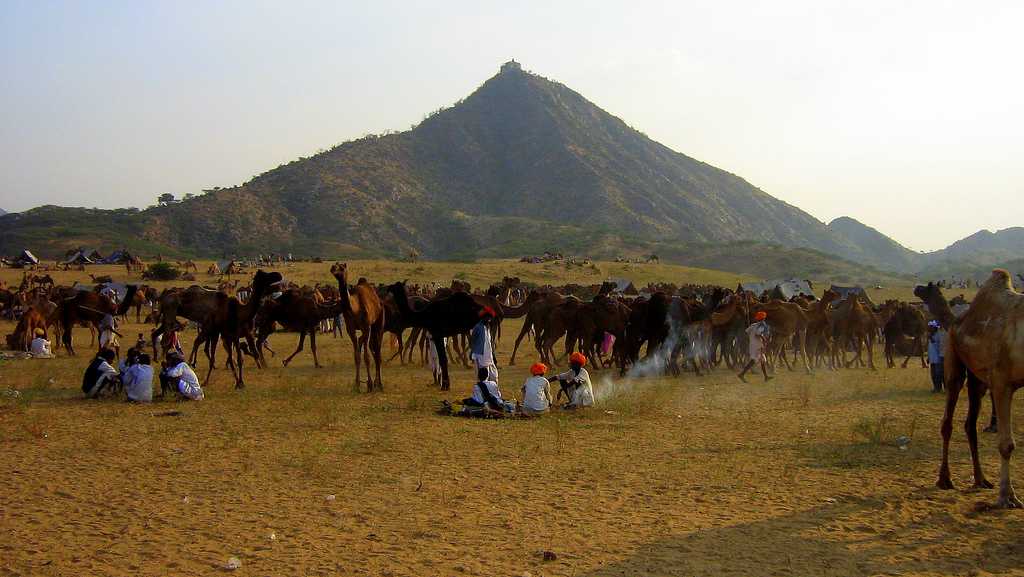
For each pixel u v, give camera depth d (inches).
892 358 1002.1
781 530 309.1
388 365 1002.1
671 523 318.0
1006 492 338.3
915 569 268.2
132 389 655.8
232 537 303.7
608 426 547.5
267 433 516.4
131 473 406.0
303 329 970.7
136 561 277.6
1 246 7111.2
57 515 332.5
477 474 402.9
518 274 3841.0
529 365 1018.1
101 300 1098.7
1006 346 331.3
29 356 1047.6
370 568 270.1
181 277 3137.3
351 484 383.6
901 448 459.2
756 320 834.8
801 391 728.3
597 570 267.4
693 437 504.7
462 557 280.5
